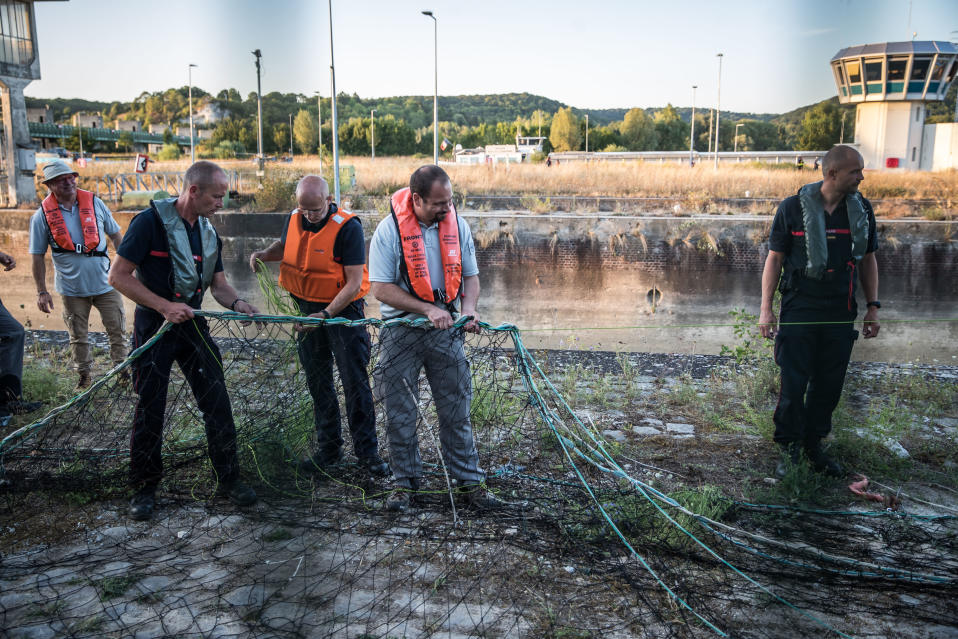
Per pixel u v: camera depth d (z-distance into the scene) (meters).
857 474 4.04
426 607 2.70
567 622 2.61
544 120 97.12
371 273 3.50
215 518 3.49
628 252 13.83
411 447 3.61
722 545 3.20
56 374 5.97
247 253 13.36
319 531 3.33
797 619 2.64
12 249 13.77
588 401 5.59
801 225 3.89
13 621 2.58
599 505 3.33
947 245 11.82
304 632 2.50
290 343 4.02
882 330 10.05
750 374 6.00
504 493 3.71
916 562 3.05
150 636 2.48
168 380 3.55
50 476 3.84
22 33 13.57
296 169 14.21
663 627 2.58
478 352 3.99
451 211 3.52
